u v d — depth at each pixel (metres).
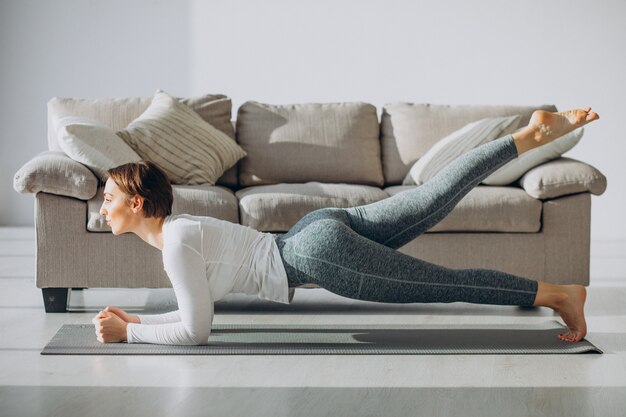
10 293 3.95
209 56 6.47
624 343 2.98
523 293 2.91
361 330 3.15
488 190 3.72
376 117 4.54
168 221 2.80
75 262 3.49
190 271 2.74
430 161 4.17
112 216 2.77
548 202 3.68
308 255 2.81
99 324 2.86
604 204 6.45
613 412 2.20
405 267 2.84
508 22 6.38
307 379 2.48
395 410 2.20
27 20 6.45
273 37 6.46
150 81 6.49
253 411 2.18
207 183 4.03
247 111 4.44
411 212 2.95
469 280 2.87
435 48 6.42
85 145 3.55
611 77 6.37
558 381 2.48
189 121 4.14
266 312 3.51
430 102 6.45
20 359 2.69
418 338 3.02
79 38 6.46
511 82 6.41
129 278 3.52
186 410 2.19
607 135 6.40
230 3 6.44
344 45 6.44
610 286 4.25
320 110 4.46
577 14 6.36
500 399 2.30
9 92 6.50
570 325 2.98
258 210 3.59
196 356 2.72
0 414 2.15
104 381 2.44
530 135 3.01
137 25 6.45
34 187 3.44
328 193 3.72
